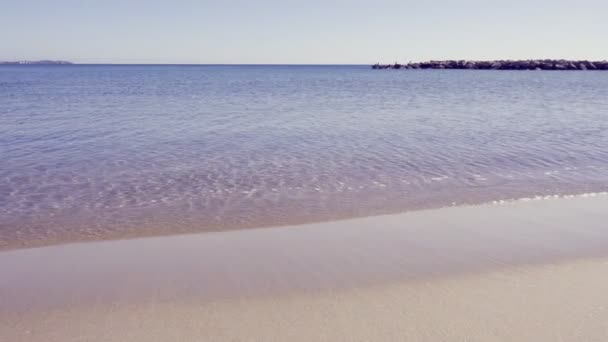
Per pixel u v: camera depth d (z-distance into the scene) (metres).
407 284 6.14
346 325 5.04
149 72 154.00
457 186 11.62
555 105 33.56
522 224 8.81
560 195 10.89
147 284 6.19
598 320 5.10
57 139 17.97
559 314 5.25
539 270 6.61
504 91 51.53
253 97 42.84
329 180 12.08
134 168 13.20
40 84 69.44
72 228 8.57
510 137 18.86
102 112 28.47
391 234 8.25
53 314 5.38
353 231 8.41
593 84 68.12
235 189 11.21
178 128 21.30
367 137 18.91
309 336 4.82
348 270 6.64
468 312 5.31
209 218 9.16
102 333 4.94
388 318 5.19
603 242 7.83
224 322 5.14
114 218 9.14
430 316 5.23
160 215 9.34
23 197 10.43
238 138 18.52
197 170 13.02
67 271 6.66
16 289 6.06
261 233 8.32
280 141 17.84
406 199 10.51
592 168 13.58
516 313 5.29
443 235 8.19
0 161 13.93
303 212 9.55
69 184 11.52
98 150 15.77
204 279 6.34
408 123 23.42
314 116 26.52
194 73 143.50
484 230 8.46
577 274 6.45
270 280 6.30
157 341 4.76
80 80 85.56
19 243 7.84
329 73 142.88
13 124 22.44
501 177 12.54
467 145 17.06
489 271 6.58
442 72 137.75
